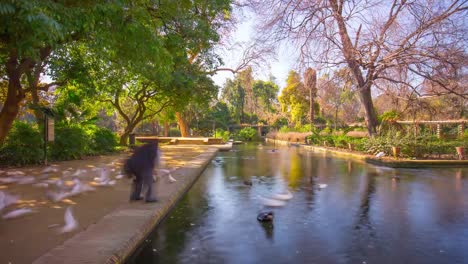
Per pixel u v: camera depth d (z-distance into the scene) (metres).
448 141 14.88
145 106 19.30
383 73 15.93
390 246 3.91
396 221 4.93
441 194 6.96
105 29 6.11
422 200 6.39
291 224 4.75
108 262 2.91
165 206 5.09
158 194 5.84
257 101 63.78
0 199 4.83
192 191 7.19
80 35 7.18
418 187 7.80
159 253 3.65
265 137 46.53
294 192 7.12
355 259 3.52
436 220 5.00
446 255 3.65
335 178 9.16
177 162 11.41
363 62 16.09
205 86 17.42
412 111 17.41
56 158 11.27
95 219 4.26
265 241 4.04
